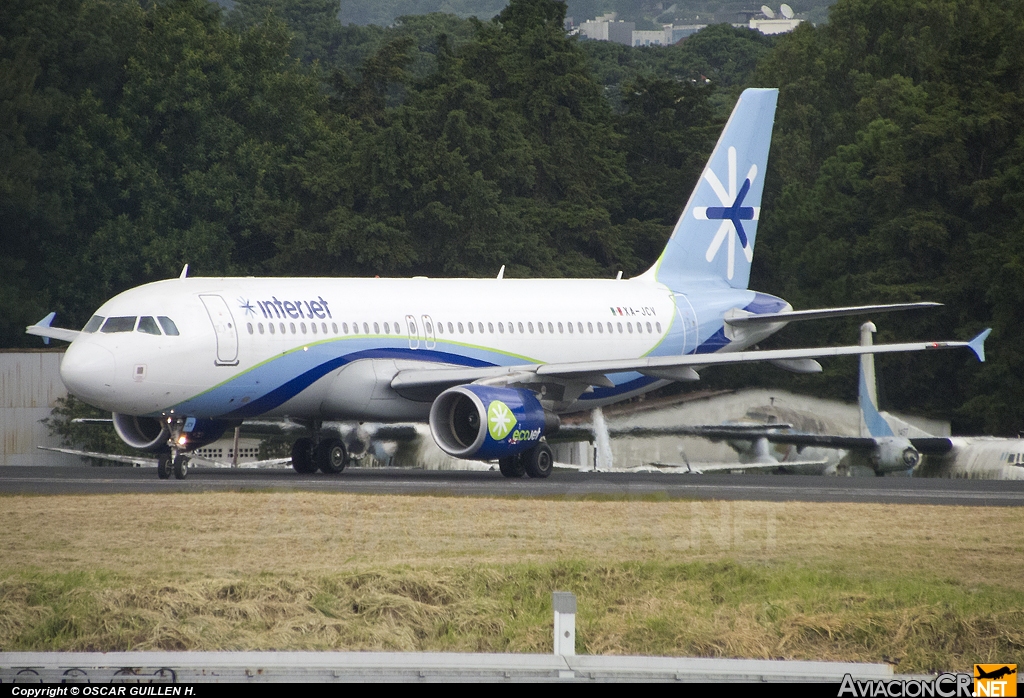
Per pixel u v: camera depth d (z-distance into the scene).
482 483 104.06
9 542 70.75
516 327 123.50
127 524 76.62
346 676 40.31
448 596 60.47
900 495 99.12
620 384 132.12
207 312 104.06
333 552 69.00
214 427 112.69
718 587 63.28
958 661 55.84
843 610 59.41
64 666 40.16
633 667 41.00
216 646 54.44
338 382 110.38
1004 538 76.69
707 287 142.12
